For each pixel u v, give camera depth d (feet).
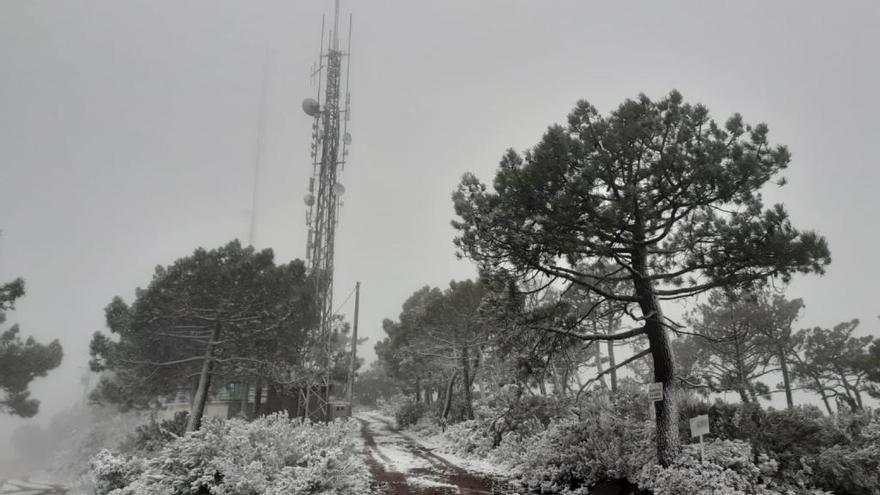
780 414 34.32
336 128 109.40
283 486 31.94
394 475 47.06
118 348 68.64
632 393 47.78
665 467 34.27
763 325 69.36
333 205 102.58
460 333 93.61
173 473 36.60
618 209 34.32
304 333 83.15
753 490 29.35
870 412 35.29
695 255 35.55
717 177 32.19
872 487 27.91
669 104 36.94
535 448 45.16
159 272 67.97
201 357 66.90
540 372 41.81
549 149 35.91
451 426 84.53
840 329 83.20
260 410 95.81
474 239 40.96
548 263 39.55
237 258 67.51
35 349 98.48
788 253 29.89
